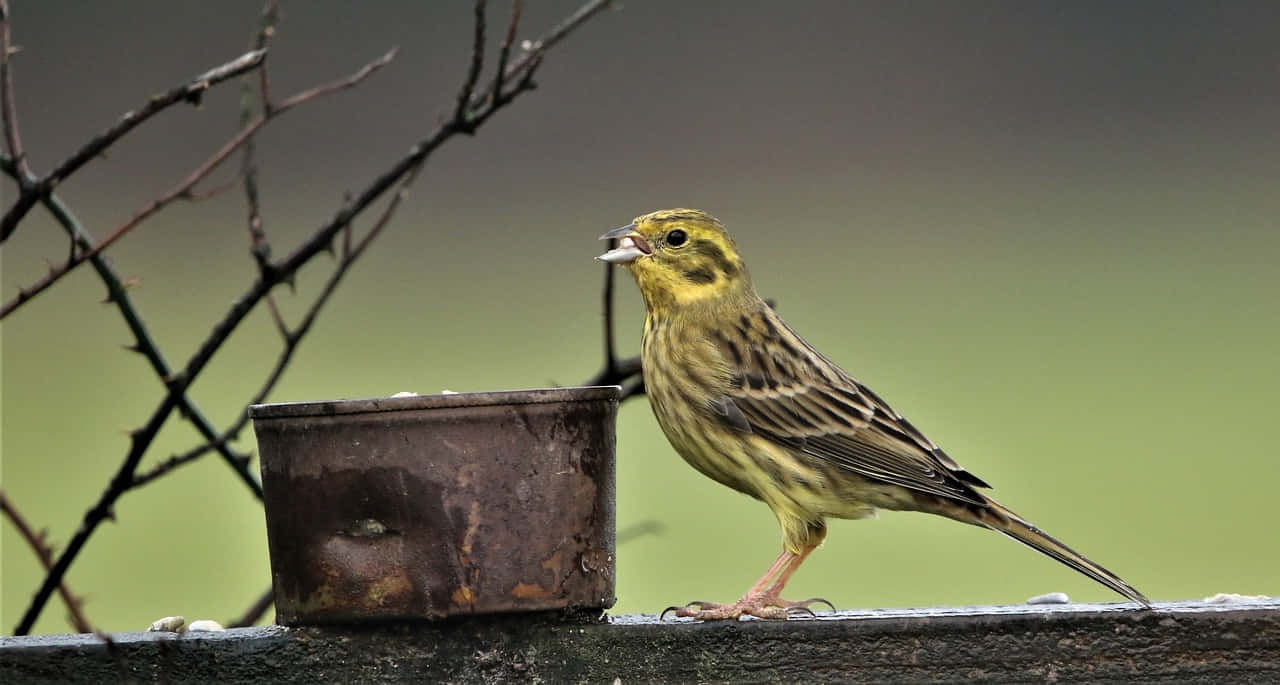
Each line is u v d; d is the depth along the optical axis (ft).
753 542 53.01
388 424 20.21
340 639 20.61
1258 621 21.08
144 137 76.69
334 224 24.90
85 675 20.61
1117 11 98.53
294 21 80.07
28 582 48.26
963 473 26.23
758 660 20.90
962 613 21.38
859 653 20.92
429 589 20.25
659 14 88.89
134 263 69.92
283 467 20.45
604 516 20.89
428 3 81.10
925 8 95.50
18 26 77.30
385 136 79.82
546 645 20.72
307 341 66.28
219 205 74.54
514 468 20.35
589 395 20.63
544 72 84.99
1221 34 99.71
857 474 26.40
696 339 27.07
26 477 54.03
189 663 20.62
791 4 92.02
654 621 21.20
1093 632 21.07
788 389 26.68
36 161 76.33
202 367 25.20
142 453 25.38
